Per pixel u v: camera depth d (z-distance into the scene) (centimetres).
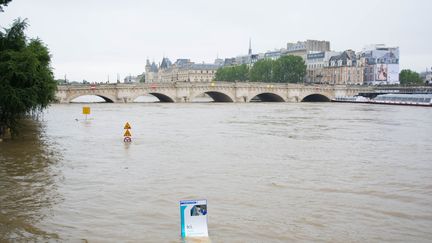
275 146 4722
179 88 14512
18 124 6234
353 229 2098
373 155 4241
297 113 10312
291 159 3925
